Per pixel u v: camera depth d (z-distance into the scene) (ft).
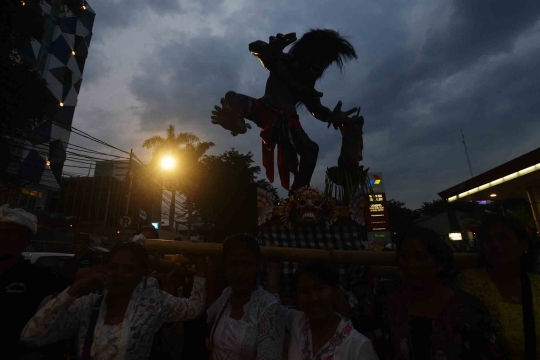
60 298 5.42
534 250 5.78
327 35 14.62
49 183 74.95
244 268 5.86
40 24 34.94
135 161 66.59
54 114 82.79
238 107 13.32
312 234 10.53
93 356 5.56
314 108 14.76
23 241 6.84
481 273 6.08
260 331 5.64
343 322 5.09
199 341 8.69
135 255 6.06
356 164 12.46
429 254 5.04
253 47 14.40
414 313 5.08
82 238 14.17
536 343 5.05
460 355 4.48
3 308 6.59
